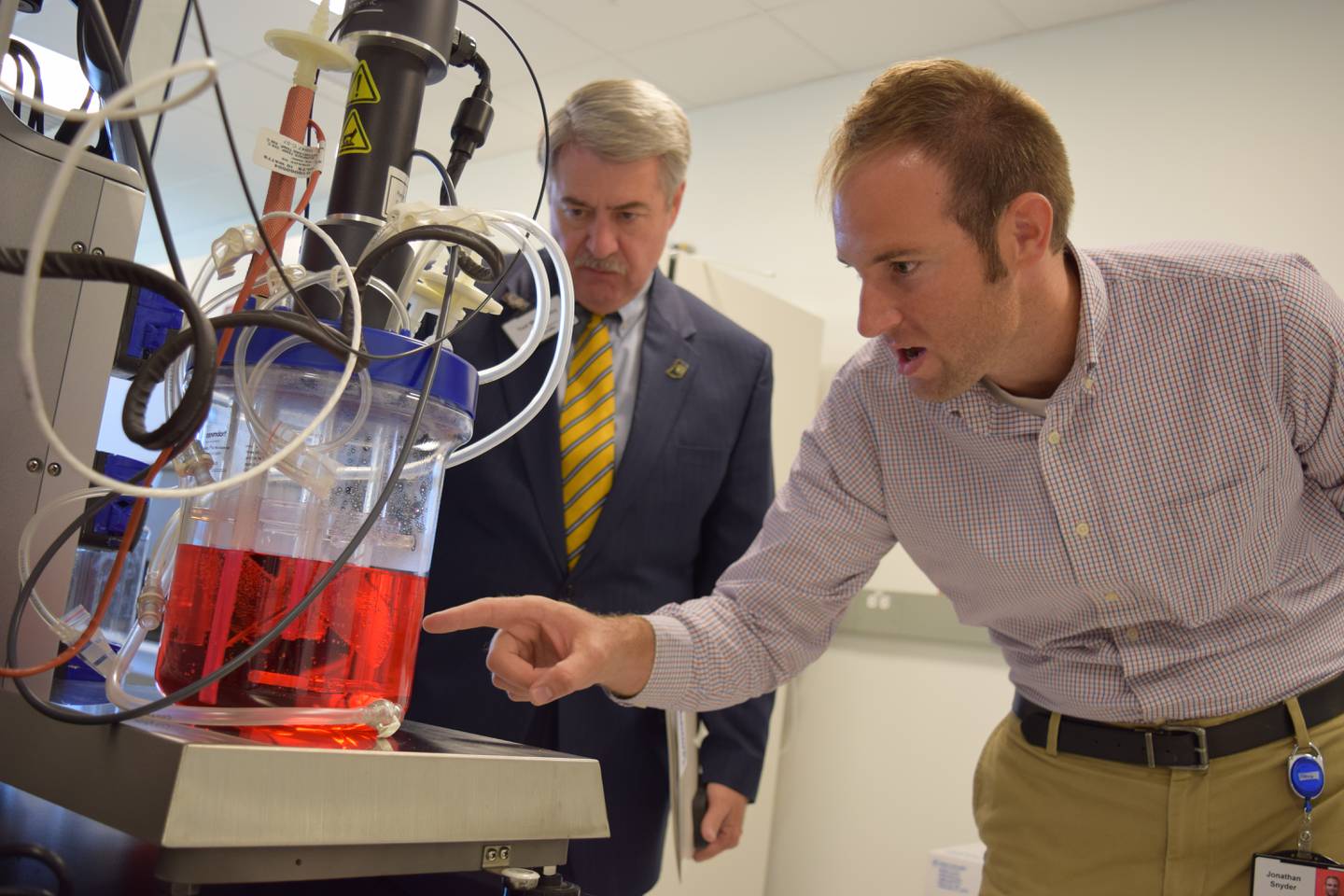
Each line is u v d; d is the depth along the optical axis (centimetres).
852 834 335
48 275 48
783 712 345
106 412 96
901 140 98
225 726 60
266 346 61
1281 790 111
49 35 108
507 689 94
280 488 62
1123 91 319
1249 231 292
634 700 116
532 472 149
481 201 471
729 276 318
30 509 76
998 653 318
